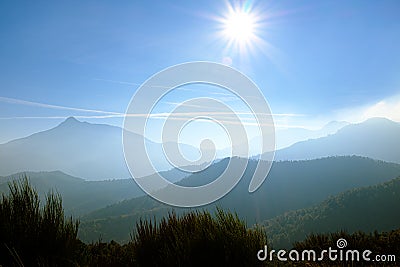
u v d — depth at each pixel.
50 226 3.35
